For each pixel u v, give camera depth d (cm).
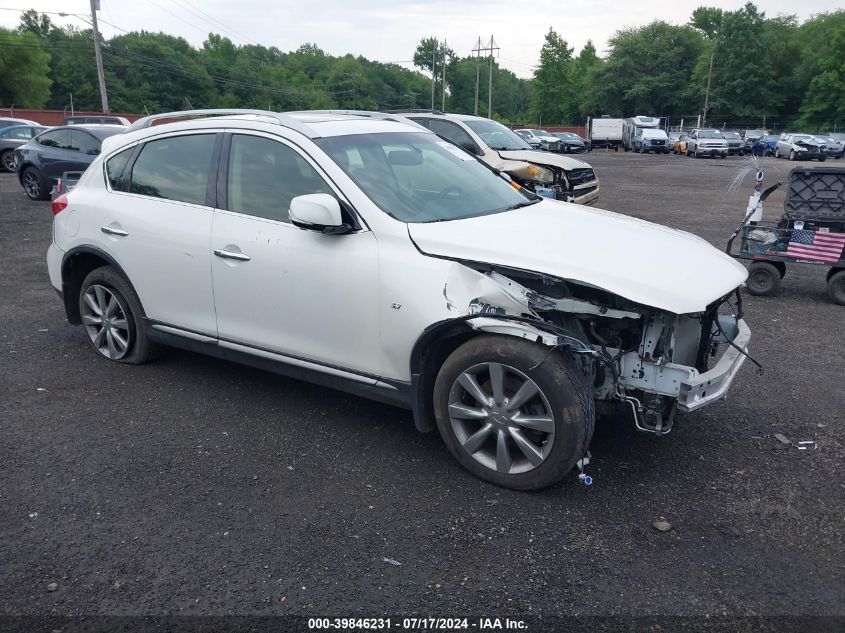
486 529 327
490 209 428
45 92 7831
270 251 409
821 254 739
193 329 464
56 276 541
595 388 363
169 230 457
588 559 306
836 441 420
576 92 9581
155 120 506
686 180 2295
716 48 7869
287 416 447
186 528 326
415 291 358
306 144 409
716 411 462
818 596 283
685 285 338
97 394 477
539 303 342
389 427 434
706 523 334
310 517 336
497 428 354
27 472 374
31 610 272
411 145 467
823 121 6994
